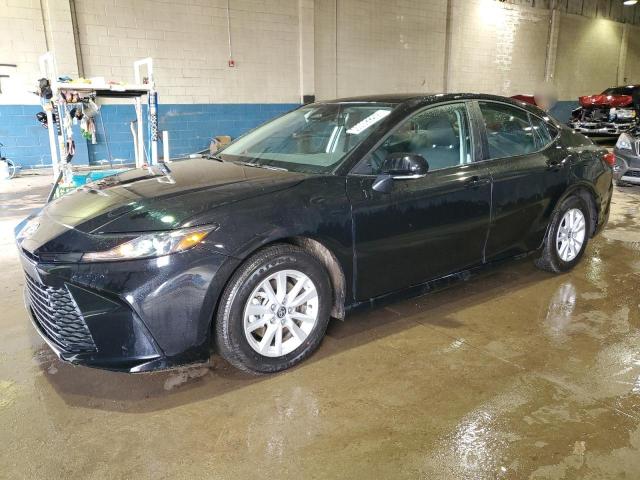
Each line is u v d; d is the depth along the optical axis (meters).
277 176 2.67
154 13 9.52
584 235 4.05
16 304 3.46
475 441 2.09
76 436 2.11
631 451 2.03
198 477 1.89
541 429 2.16
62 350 2.29
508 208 3.38
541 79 17.34
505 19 15.52
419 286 3.06
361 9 12.37
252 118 11.17
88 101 6.16
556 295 3.63
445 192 3.00
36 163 8.95
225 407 2.30
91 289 2.17
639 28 20.36
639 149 6.98
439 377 2.56
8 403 2.33
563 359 2.75
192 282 2.21
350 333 3.03
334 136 3.07
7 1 8.21
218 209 2.33
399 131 2.96
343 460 1.98
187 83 10.18
